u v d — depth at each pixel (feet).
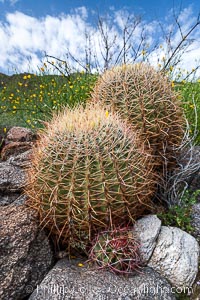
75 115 6.96
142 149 7.08
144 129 8.23
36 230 6.66
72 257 6.93
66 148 6.34
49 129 6.93
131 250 6.45
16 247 6.30
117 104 8.41
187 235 7.34
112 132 6.57
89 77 15.57
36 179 6.60
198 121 12.44
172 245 6.90
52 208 6.41
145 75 8.47
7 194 8.30
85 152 6.27
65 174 6.26
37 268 6.44
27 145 11.36
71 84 15.38
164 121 8.41
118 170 6.37
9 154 11.25
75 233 6.57
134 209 6.84
